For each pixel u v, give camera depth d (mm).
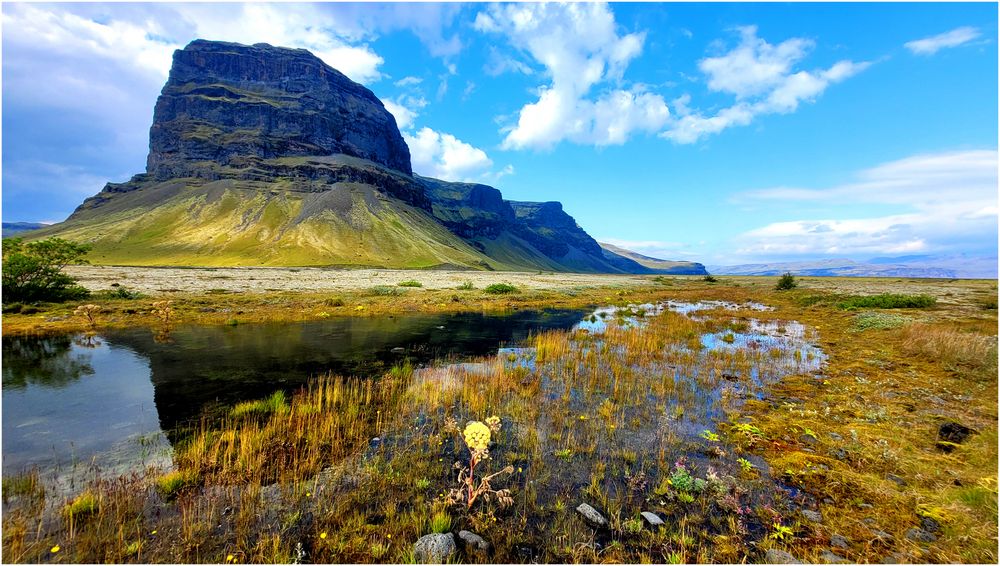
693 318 32594
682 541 5984
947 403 11727
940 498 6754
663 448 9125
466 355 18531
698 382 14297
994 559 5211
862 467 8109
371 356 17672
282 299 33250
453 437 9578
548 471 8070
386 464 8172
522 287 59844
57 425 9773
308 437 9211
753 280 116500
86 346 17875
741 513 6691
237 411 10836
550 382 14188
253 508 6539
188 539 5766
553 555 5707
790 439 9523
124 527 5977
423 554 5496
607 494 7273
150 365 15211
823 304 40562
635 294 58719
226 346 18609
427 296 41906
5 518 6023
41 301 26641
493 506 6801
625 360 17453
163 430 9625
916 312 29859
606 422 10625
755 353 18891
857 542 5895
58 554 5379
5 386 12656
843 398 12516
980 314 27875
